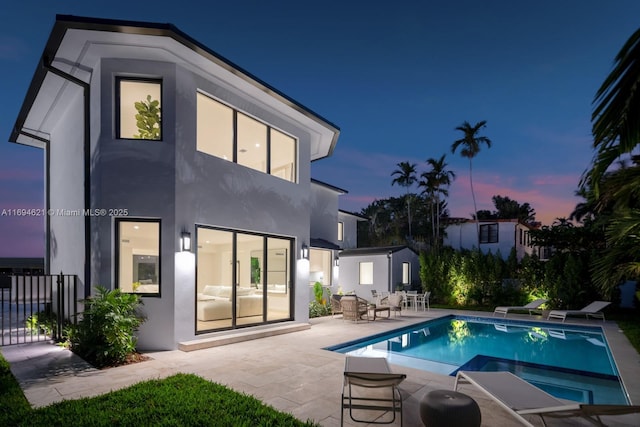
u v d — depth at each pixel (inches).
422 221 1631.4
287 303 413.4
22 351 271.7
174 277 290.2
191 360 257.1
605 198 165.0
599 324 449.7
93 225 297.9
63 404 165.0
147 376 218.2
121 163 288.0
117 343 242.8
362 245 1818.4
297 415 164.9
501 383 168.2
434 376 224.1
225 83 337.7
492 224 1030.4
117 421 145.3
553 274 604.1
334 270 642.2
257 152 387.2
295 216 420.2
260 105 382.0
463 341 396.8
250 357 266.8
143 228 296.5
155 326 286.4
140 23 256.5
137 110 305.6
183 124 305.6
